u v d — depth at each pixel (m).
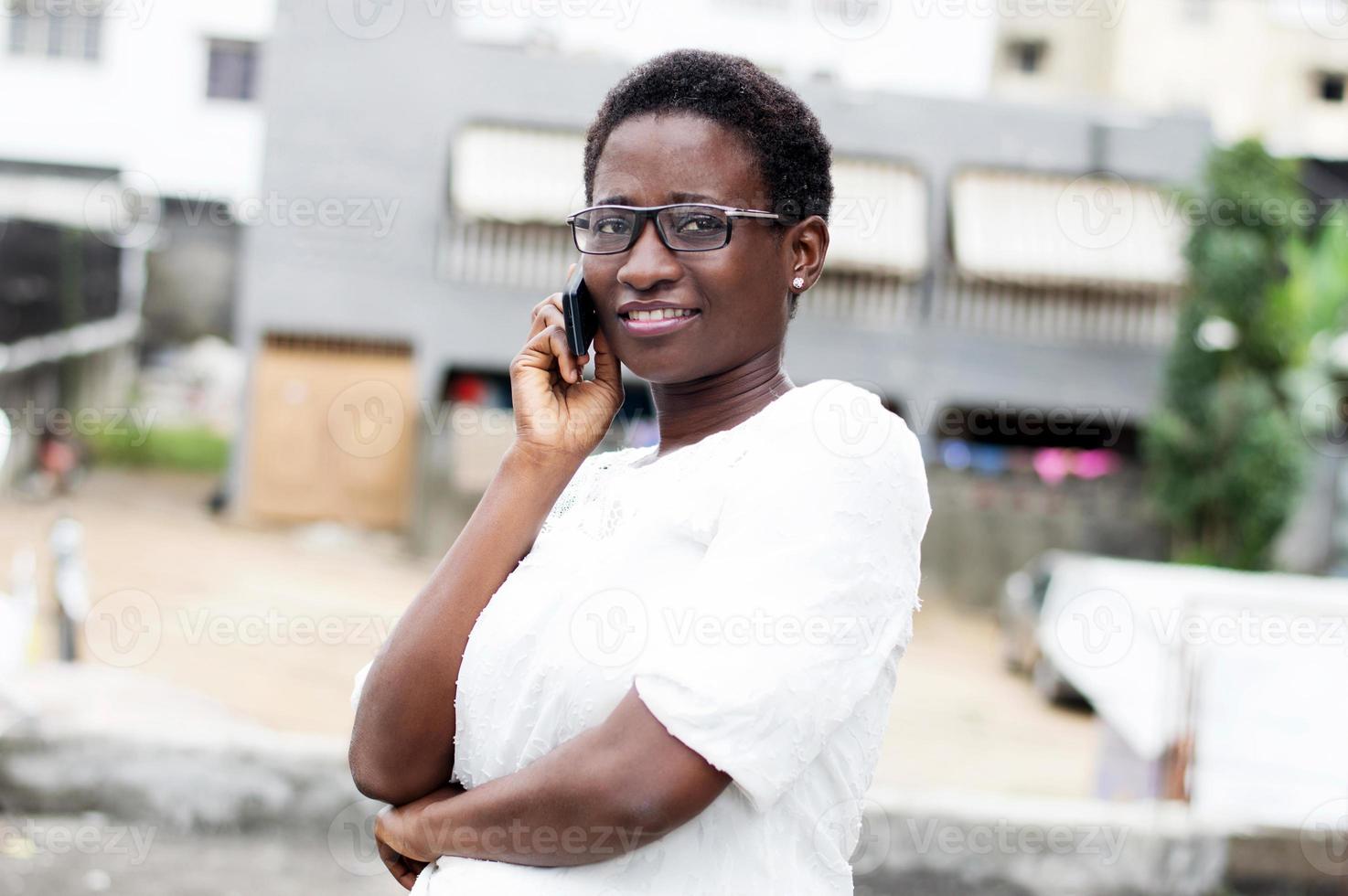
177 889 3.81
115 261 17.23
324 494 15.16
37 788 4.24
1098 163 16.02
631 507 1.30
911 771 8.14
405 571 13.81
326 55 14.86
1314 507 16.08
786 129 1.35
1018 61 24.56
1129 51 24.31
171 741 4.29
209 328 17.55
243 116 17.25
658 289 1.32
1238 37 24.31
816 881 1.27
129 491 16.16
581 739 1.18
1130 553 15.43
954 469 15.49
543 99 15.29
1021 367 15.94
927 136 15.99
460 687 1.31
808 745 1.16
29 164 16.98
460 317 15.16
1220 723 5.00
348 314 15.02
